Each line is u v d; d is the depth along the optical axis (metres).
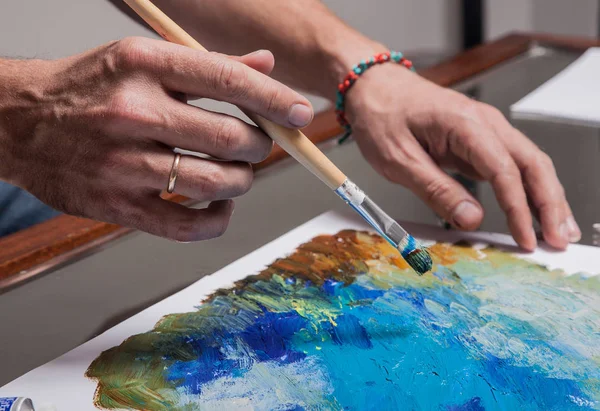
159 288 0.56
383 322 0.51
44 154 0.50
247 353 0.48
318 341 0.49
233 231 0.65
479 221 0.63
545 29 2.43
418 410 0.43
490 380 0.45
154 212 0.51
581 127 0.86
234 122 0.47
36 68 0.49
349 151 0.82
